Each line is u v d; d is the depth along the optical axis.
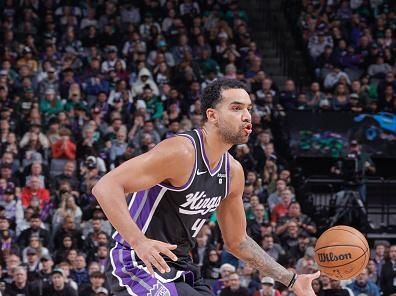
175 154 5.84
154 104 20.34
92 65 21.31
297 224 17.06
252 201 17.06
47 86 20.48
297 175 19.69
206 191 6.07
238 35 23.67
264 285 14.51
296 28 24.86
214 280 15.70
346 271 6.29
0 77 20.34
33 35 22.45
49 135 18.78
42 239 16.03
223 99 6.00
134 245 5.51
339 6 25.16
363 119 21.75
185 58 22.30
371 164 20.38
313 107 21.97
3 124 18.36
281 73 24.41
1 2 23.08
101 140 19.00
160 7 24.02
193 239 6.25
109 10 23.50
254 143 19.61
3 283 14.23
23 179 17.59
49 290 14.41
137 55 21.97
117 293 6.10
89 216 16.66
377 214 20.84
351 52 23.66
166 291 5.96
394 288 16.17
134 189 5.75
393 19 25.03
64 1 23.52
